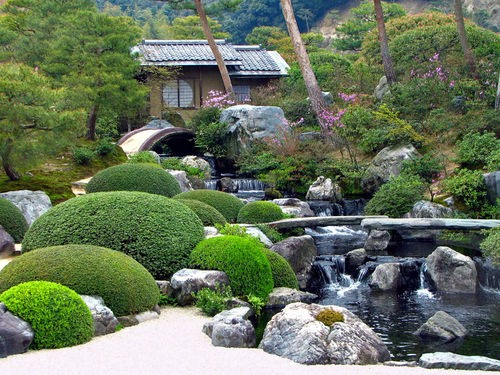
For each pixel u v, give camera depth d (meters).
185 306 9.86
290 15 24.16
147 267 10.18
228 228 11.93
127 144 23.94
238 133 23.72
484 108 20.33
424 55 24.83
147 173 15.63
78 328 7.77
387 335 9.46
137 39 25.03
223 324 7.97
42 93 14.72
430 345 8.95
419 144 19.89
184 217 10.79
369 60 28.72
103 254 9.08
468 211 16.00
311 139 22.56
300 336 7.44
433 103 21.95
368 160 21.05
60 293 7.80
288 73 30.31
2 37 23.67
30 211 14.48
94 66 22.34
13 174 16.72
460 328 9.38
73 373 6.68
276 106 25.66
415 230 15.27
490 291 12.29
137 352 7.45
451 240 15.14
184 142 26.28
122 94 22.72
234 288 10.18
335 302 11.51
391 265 12.64
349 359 7.26
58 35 22.98
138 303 8.91
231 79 30.50
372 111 21.23
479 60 23.98
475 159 17.53
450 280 12.30
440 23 28.42
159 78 28.30
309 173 20.80
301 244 12.87
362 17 50.34
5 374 6.65
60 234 10.14
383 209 16.41
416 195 16.45
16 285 8.41
